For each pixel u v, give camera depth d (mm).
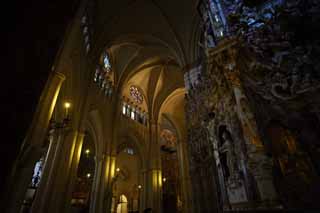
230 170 6227
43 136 6039
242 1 8297
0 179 2092
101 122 16531
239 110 5797
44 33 3125
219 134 7473
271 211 4117
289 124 5309
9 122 2330
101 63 17406
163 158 34656
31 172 5367
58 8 3598
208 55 7496
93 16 13531
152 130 24500
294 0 6656
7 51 2600
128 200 26109
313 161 4645
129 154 29938
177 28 16234
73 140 11367
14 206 4504
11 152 2227
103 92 17500
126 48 20422
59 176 9992
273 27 6766
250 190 4844
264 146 5090
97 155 16125
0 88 2414
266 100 5879
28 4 3102
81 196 22016
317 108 5035
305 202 4195
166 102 27516
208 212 8961
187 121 12562
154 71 25453
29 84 2641
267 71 6254
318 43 5746
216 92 7688
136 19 16422
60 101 11336
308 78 5512
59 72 6949
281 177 4672
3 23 2693
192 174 10734
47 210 8805
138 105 24625
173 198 30281
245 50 6871
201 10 11641
